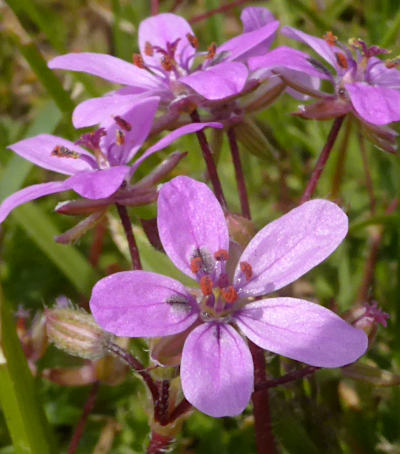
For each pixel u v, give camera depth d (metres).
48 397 0.07
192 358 0.05
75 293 0.08
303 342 0.05
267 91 0.06
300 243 0.05
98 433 0.07
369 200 0.09
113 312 0.05
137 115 0.06
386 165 0.09
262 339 0.05
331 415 0.06
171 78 0.06
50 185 0.05
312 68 0.06
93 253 0.08
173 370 0.05
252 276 0.05
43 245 0.07
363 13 0.11
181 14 0.11
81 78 0.08
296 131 0.09
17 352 0.06
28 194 0.05
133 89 0.06
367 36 0.10
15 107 0.11
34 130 0.08
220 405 0.05
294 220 0.05
